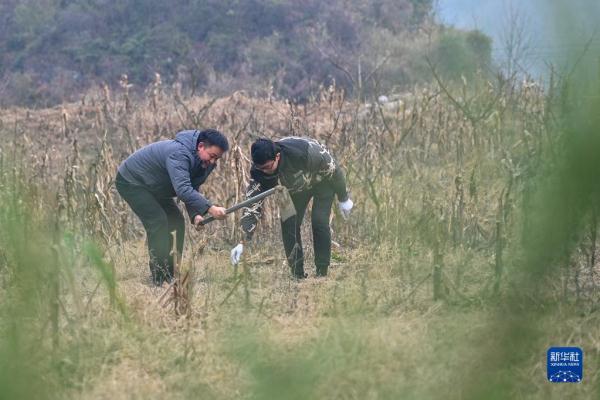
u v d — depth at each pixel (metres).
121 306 19.97
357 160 36.91
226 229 31.02
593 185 11.45
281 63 105.06
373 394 15.30
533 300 13.59
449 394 14.52
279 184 25.23
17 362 14.83
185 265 21.58
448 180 36.06
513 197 28.06
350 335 17.34
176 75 111.50
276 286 24.16
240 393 15.64
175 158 25.12
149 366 17.55
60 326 19.77
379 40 102.50
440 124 42.31
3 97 103.44
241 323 18.48
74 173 33.88
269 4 115.12
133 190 25.73
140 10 119.44
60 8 123.69
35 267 18.41
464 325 18.25
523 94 41.28
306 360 14.76
